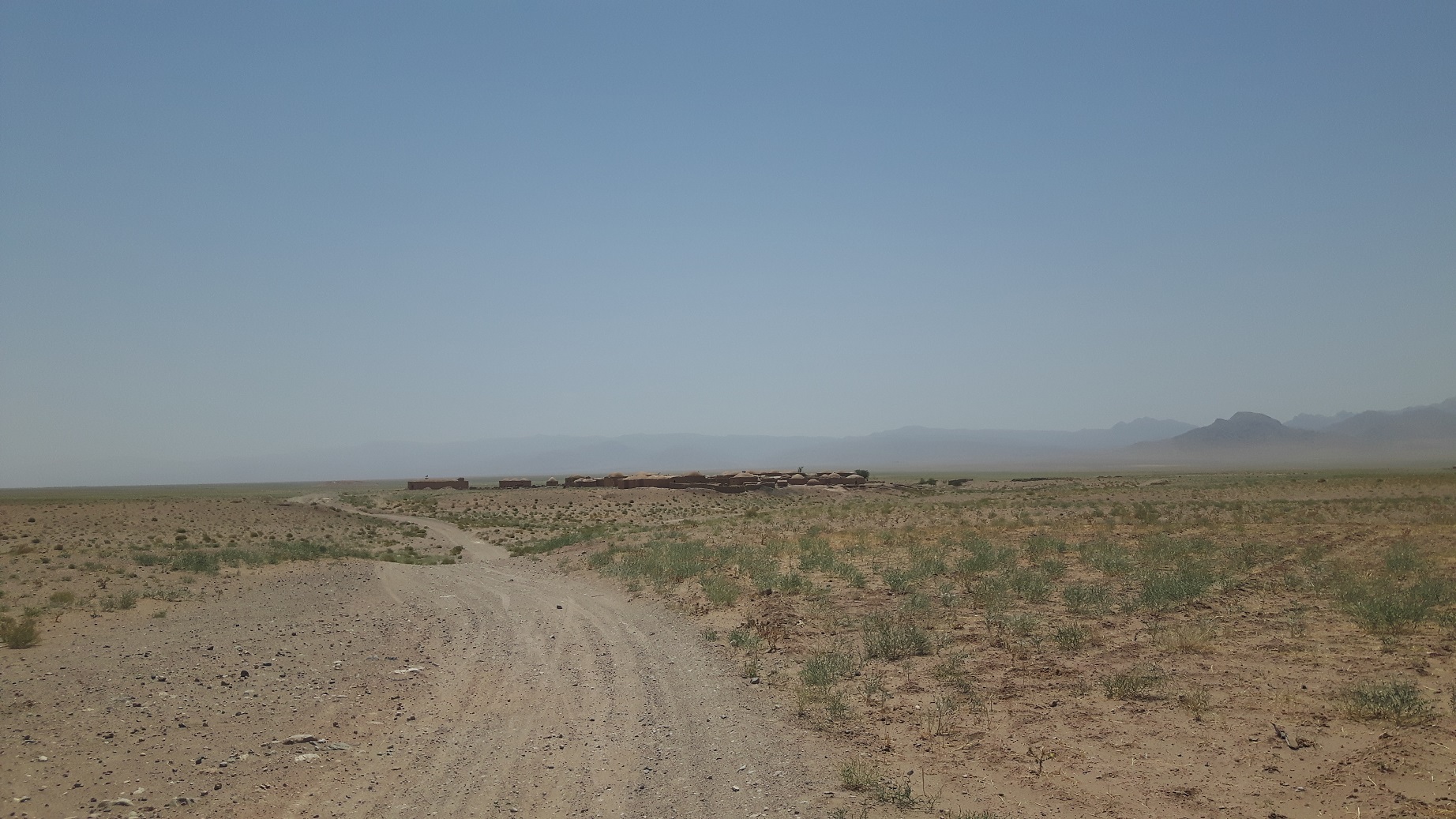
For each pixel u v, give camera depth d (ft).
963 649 54.95
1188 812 29.50
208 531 210.79
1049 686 45.62
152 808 31.22
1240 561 93.40
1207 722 38.81
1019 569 88.99
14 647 62.39
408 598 91.30
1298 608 66.18
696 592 86.02
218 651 61.16
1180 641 54.08
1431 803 29.17
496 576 115.24
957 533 139.64
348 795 32.65
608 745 38.73
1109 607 68.03
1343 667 47.52
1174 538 123.34
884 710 42.29
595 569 116.67
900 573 86.74
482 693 48.73
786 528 167.12
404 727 42.16
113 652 60.39
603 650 60.75
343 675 53.62
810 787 32.73
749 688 48.26
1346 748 34.88
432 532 224.74
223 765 36.22
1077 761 34.65
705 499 315.78
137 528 212.84
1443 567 85.97
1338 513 168.35
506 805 31.63
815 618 68.39
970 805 30.60
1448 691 42.11
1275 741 35.99
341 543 185.06
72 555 137.69
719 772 34.76
